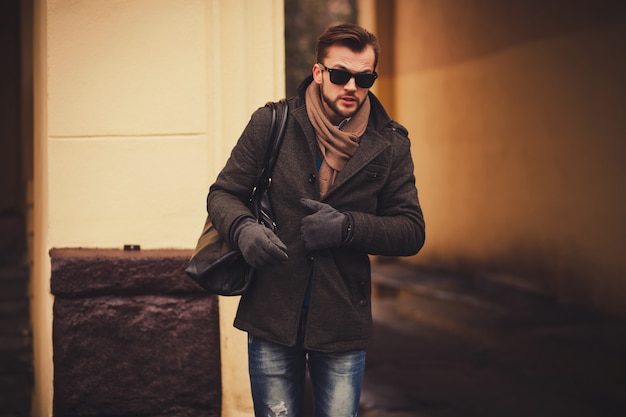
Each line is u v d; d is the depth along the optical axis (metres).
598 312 10.50
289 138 3.60
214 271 3.61
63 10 5.07
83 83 5.10
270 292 3.59
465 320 10.52
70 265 4.95
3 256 10.65
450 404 6.78
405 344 9.08
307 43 23.53
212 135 5.14
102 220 5.14
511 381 7.52
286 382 3.68
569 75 10.98
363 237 3.45
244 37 5.12
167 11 5.10
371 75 3.49
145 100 5.12
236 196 3.67
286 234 3.57
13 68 11.75
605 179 10.33
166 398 5.07
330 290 3.54
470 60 13.67
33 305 7.89
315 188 3.55
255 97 5.16
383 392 7.13
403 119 16.30
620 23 9.97
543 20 11.52
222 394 5.13
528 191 12.06
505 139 12.67
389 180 3.63
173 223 5.15
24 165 10.84
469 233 13.94
